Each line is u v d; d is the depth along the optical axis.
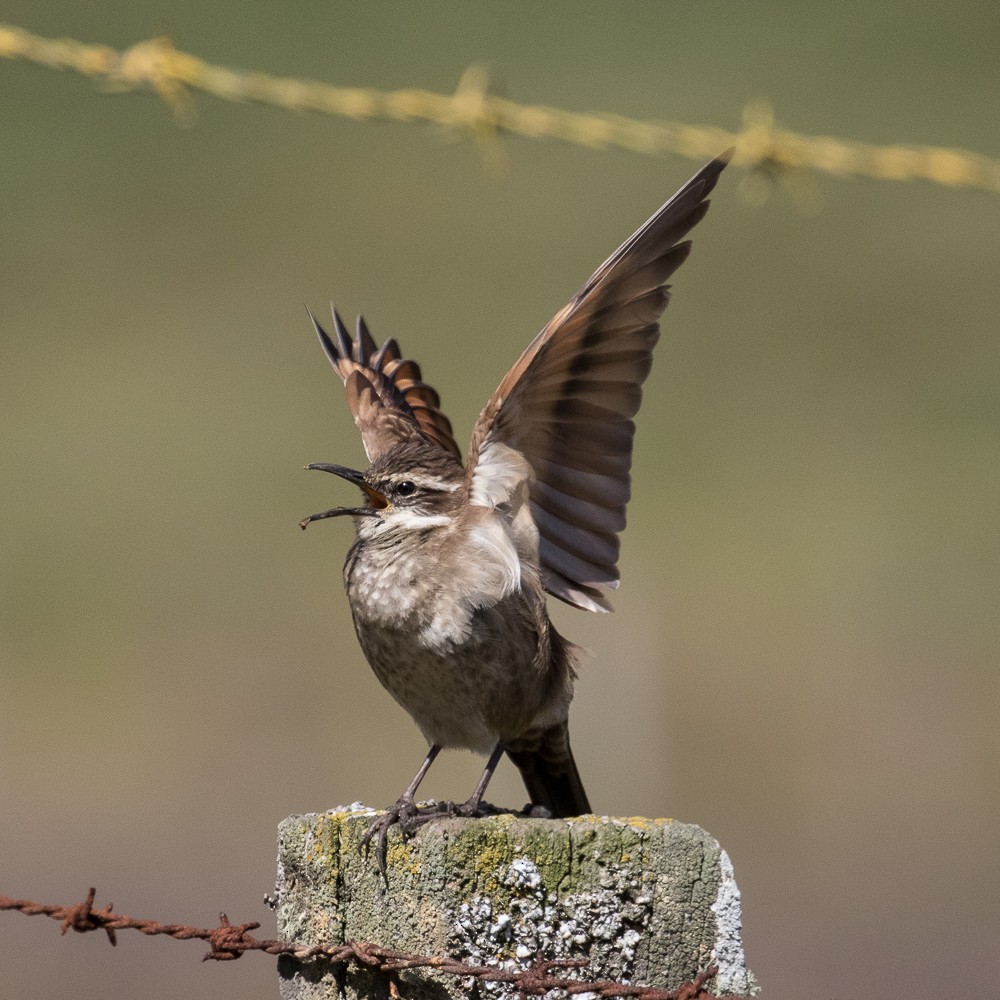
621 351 6.60
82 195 29.09
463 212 28.92
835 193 29.30
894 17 33.28
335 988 5.66
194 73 9.11
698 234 28.25
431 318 25.19
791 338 24.97
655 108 29.47
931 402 22.94
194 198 29.36
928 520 19.89
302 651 17.94
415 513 7.38
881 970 11.84
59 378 24.00
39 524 20.30
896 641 17.84
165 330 25.36
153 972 12.16
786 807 15.12
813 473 21.12
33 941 12.70
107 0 32.56
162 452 22.11
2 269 26.69
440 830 5.56
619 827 5.45
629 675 15.05
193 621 18.45
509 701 7.17
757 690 17.09
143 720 16.62
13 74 31.03
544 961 5.43
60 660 17.66
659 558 19.30
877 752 15.95
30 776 15.72
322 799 15.25
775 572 18.97
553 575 7.09
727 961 5.40
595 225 28.27
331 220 28.58
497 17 33.66
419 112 9.23
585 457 6.87
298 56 31.28
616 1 34.34
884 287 26.33
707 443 22.11
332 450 22.03
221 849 14.41
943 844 14.38
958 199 28.86
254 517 20.52
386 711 16.77
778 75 31.19
